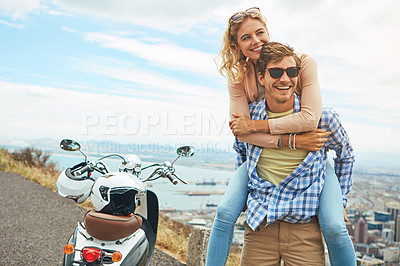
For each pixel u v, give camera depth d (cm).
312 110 293
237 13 321
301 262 295
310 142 292
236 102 329
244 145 344
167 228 650
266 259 305
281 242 299
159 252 528
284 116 303
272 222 295
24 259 484
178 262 493
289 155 304
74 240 271
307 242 296
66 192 298
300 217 292
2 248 516
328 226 280
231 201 312
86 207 775
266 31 320
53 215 698
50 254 509
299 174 297
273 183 306
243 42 318
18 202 767
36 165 1184
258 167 316
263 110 314
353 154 318
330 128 304
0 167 1104
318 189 295
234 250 529
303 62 308
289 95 297
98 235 260
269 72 295
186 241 610
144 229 341
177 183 327
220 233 306
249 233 312
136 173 316
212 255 305
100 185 272
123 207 276
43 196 823
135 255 274
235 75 327
